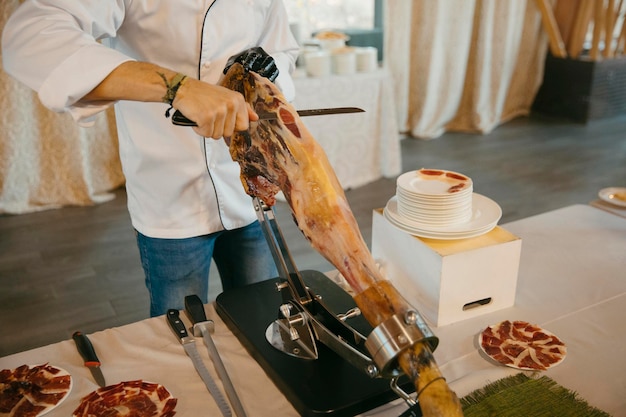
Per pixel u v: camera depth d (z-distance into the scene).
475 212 1.16
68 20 0.92
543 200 3.35
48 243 2.91
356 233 0.82
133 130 1.17
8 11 2.92
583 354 0.98
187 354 0.99
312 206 0.84
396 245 1.15
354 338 0.92
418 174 1.18
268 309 1.07
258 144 0.92
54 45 0.89
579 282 1.22
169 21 1.08
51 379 0.89
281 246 1.00
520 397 0.85
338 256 0.81
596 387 0.90
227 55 1.16
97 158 3.46
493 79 4.78
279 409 0.87
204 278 1.32
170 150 1.17
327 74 3.28
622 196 1.63
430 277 1.06
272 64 0.99
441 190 1.11
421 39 4.45
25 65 0.90
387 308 0.75
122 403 0.83
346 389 0.87
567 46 5.15
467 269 1.05
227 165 1.23
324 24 4.59
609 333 1.05
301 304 0.96
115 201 3.41
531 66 5.21
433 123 4.67
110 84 0.87
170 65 1.13
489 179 3.69
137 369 0.94
